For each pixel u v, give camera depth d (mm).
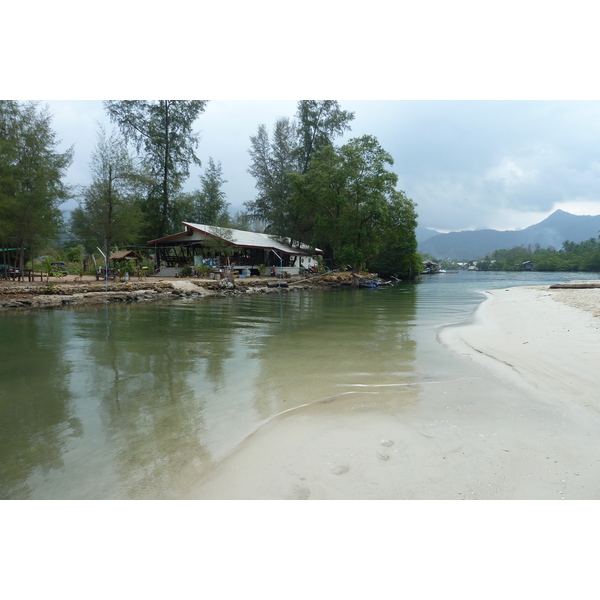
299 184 38312
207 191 50188
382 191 36562
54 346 9305
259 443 4191
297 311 16500
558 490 3180
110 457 3984
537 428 4332
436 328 11883
